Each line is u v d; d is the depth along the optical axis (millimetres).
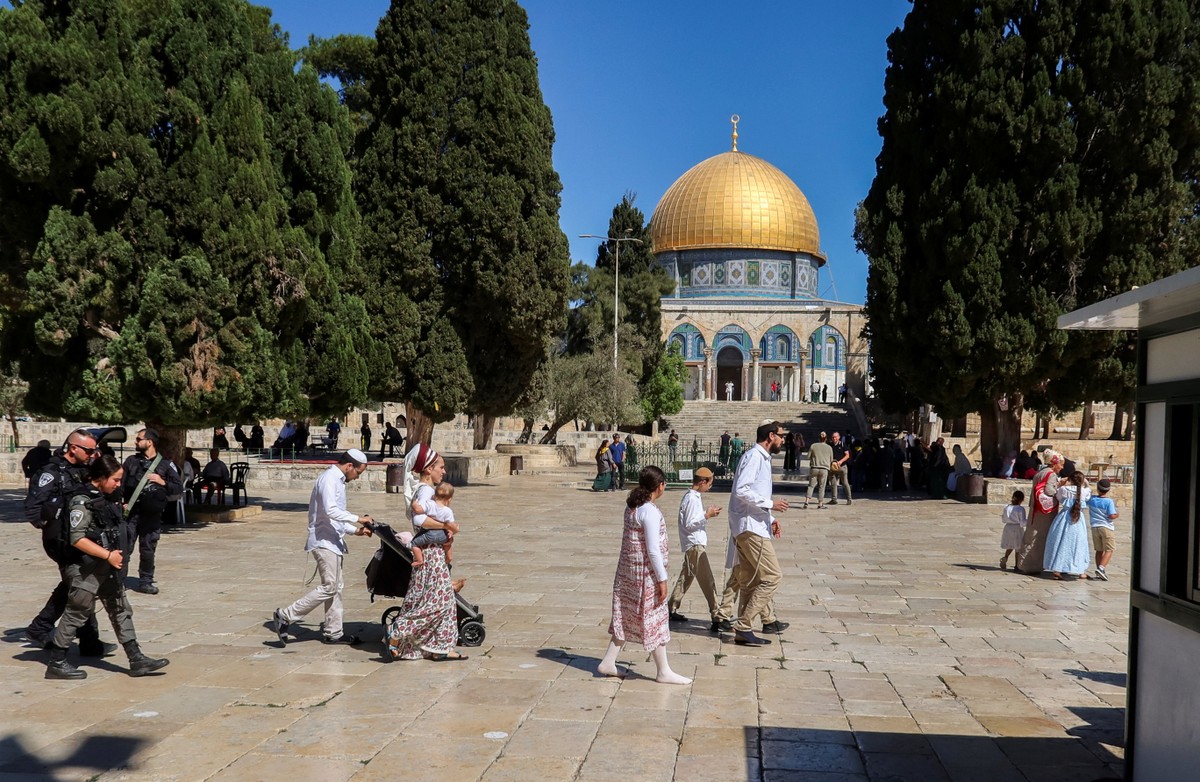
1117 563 15383
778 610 10719
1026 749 6227
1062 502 13227
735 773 5719
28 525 17438
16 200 16438
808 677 7922
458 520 19609
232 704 6855
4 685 7270
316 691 7203
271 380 17516
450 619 8250
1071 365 25516
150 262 16547
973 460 40469
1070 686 7750
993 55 24672
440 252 25547
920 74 26422
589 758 5895
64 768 5578
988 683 7797
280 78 18812
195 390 16391
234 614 9969
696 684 7629
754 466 9117
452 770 5648
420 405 25719
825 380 78688
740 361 85000
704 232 84750
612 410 40844
